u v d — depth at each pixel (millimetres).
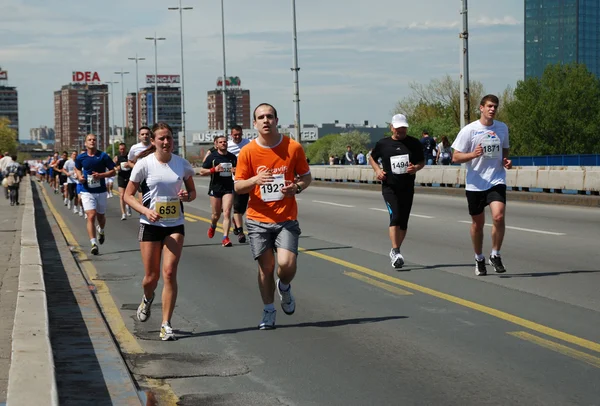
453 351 7570
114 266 14016
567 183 28531
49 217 26875
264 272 8570
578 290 10648
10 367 6102
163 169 8273
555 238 16641
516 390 6312
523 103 116062
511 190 32656
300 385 6547
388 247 15773
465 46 34500
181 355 7578
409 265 13203
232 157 16750
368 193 37750
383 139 12688
